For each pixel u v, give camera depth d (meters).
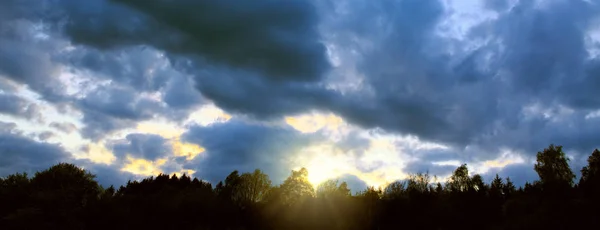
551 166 54.69
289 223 48.56
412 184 50.44
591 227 30.92
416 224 42.06
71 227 46.56
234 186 66.50
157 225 48.47
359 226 45.12
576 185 45.59
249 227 51.09
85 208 50.62
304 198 51.66
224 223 50.88
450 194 47.44
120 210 49.41
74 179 65.25
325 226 46.53
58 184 62.28
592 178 41.84
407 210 44.25
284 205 52.81
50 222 47.09
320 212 48.03
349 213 46.53
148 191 75.19
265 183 67.25
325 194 54.00
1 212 53.41
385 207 45.06
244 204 57.41
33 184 60.97
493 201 44.09
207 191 59.34
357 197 50.59
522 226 34.06
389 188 50.50
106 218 48.28
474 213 41.59
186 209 51.16
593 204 33.62
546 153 55.97
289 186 57.44
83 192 59.94
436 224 41.22
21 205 53.62
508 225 35.84
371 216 45.06
